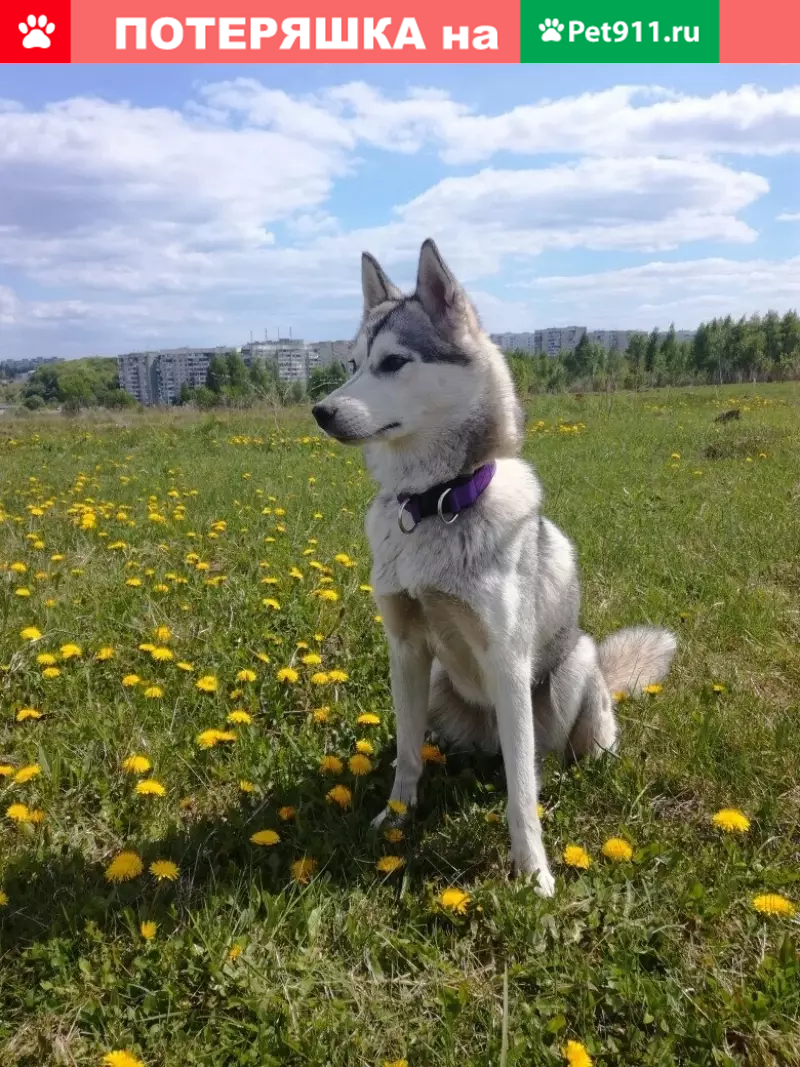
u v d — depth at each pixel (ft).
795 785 3.92
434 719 4.54
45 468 12.80
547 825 3.83
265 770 4.07
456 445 3.73
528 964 2.95
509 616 3.58
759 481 10.30
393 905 3.31
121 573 6.53
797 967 2.85
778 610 5.79
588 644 4.45
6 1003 2.85
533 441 15.89
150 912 3.11
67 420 24.35
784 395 30.01
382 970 2.97
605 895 3.21
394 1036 2.75
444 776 4.20
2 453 15.24
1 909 3.13
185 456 14.32
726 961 3.00
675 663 5.22
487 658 3.67
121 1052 2.56
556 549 4.21
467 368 3.76
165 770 4.01
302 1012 2.79
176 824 3.68
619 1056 2.64
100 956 2.96
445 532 3.62
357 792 3.97
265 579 6.09
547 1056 2.60
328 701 4.73
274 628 5.56
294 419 20.92
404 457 3.79
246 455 14.08
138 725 4.35
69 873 3.34
